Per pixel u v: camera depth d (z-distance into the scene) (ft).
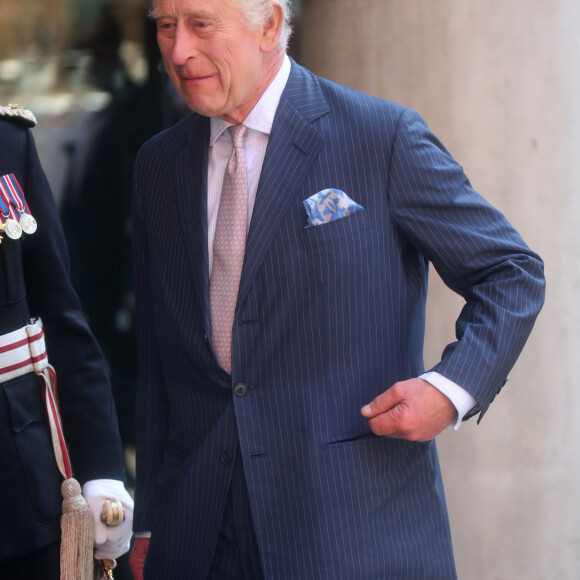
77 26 43.50
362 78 41.24
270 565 27.04
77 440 31.12
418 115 28.89
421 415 26.09
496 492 42.96
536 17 41.32
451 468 42.70
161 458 31.30
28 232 29.32
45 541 29.12
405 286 28.17
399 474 27.96
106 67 43.98
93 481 31.04
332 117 28.17
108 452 31.40
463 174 28.71
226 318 27.99
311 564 26.89
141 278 31.35
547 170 42.04
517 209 41.91
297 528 27.12
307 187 27.50
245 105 28.07
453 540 42.91
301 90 28.55
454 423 26.58
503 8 41.09
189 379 28.94
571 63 41.91
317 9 41.32
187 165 29.32
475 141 41.37
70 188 44.14
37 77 43.34
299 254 27.20
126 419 45.57
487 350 26.50
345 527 27.07
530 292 27.22
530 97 41.55
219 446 27.99
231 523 27.99
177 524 28.43
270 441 27.37
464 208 27.66
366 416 26.50
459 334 27.55
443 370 26.50
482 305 27.14
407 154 27.66
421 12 40.78
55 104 43.68
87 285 44.70
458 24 40.86
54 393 30.42
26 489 28.84
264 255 27.27
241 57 26.58
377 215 27.63
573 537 44.01
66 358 30.91
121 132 44.45
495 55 41.19
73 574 29.22
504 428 42.88
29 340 29.50
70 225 44.24
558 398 43.21
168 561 28.53
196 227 28.66
